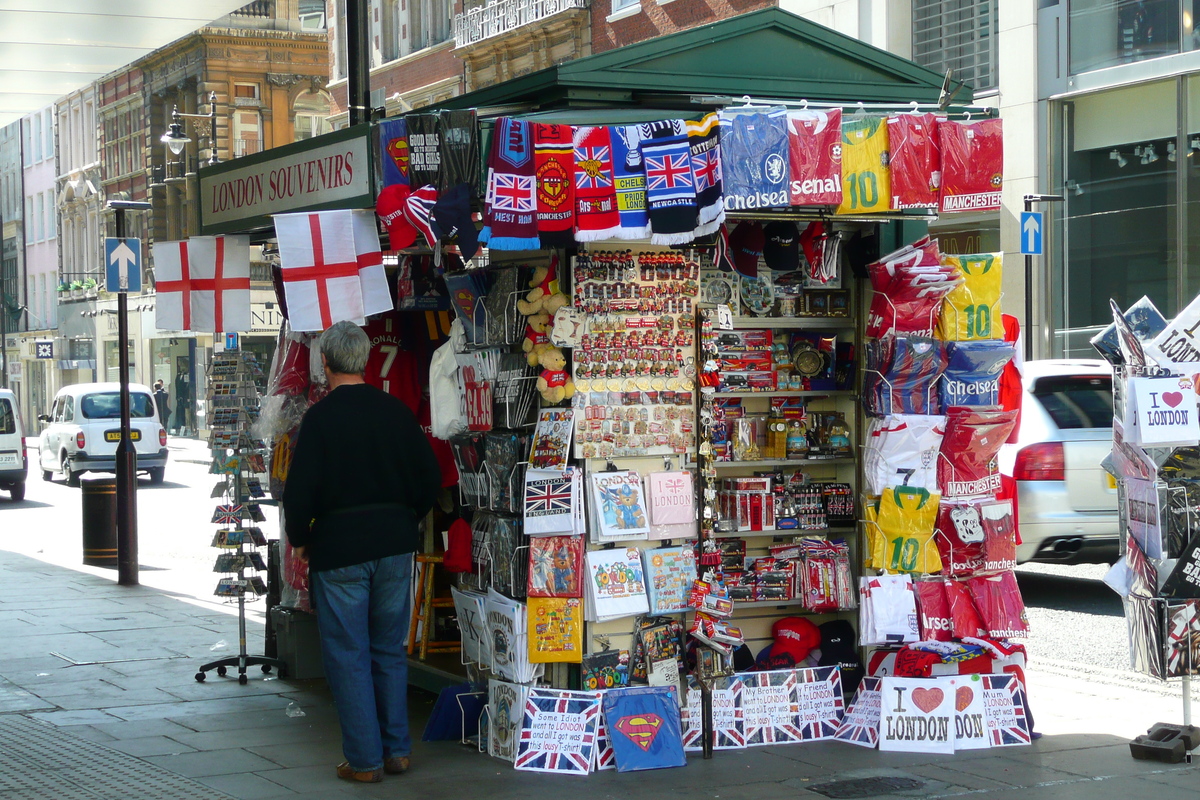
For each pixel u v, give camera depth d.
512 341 6.36
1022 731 6.44
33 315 60.59
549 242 5.87
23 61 12.06
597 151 5.91
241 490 8.15
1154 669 6.25
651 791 5.61
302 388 8.11
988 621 6.62
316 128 43.59
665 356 6.30
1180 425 6.05
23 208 61.34
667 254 6.32
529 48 28.94
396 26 34.41
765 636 6.95
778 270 6.88
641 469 6.30
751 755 6.22
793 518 6.89
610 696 6.05
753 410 7.04
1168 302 17.91
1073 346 19.08
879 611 6.53
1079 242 19.03
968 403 6.60
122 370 12.55
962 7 20.19
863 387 6.79
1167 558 6.23
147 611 10.92
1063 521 10.87
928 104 6.75
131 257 12.44
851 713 6.54
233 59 42.12
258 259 34.75
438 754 6.29
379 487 5.80
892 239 6.89
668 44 6.66
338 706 5.78
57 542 16.78
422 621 7.95
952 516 6.59
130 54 11.86
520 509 6.29
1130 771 5.92
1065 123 19.11
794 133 6.12
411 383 7.89
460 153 5.90
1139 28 18.06
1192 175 17.59
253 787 5.68
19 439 22.98
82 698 7.59
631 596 6.12
